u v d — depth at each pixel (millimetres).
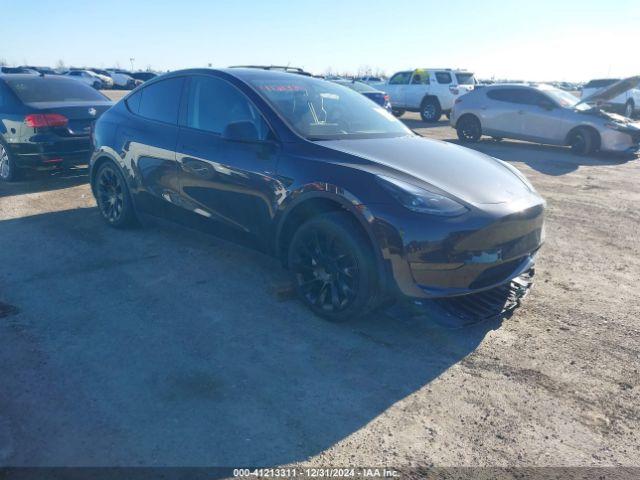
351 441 2428
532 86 12969
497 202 3275
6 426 2449
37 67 41406
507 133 13227
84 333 3309
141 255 4660
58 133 6762
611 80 23266
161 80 4789
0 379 2809
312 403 2693
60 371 2895
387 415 2621
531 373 3020
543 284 4316
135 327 3404
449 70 19656
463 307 3359
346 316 3402
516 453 2389
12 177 7184
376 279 3250
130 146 4824
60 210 6012
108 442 2365
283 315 3631
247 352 3154
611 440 2492
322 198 3404
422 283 3127
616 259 4953
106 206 5387
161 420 2523
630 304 3965
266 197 3701
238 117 4039
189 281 4141
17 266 4344
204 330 3396
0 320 3426
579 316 3746
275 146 3699
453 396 2787
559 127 12117
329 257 3443
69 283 4039
